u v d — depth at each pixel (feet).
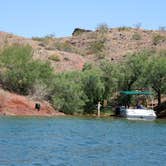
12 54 249.55
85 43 476.54
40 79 249.14
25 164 92.99
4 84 243.81
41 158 101.19
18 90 244.83
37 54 366.43
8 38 390.21
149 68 277.03
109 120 232.73
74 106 252.62
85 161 100.07
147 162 101.04
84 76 270.87
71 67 359.87
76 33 522.88
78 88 256.32
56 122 199.62
